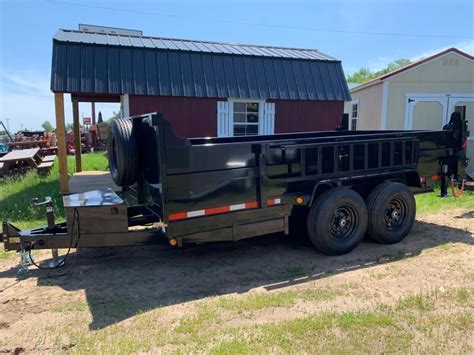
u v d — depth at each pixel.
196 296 4.01
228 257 5.20
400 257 5.08
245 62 10.38
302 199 4.94
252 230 4.67
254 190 4.64
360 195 5.62
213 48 10.78
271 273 4.62
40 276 4.58
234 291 4.12
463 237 5.91
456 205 8.02
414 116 12.16
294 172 4.87
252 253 5.34
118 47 9.34
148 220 5.04
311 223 5.07
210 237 4.42
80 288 4.24
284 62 10.84
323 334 3.18
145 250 5.50
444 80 12.07
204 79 9.84
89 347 3.06
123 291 4.15
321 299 3.87
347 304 3.75
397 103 12.11
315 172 5.02
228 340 3.11
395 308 3.62
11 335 3.27
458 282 4.23
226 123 10.19
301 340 3.10
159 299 3.94
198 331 3.27
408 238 5.90
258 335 3.17
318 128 11.16
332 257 5.14
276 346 3.02
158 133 4.04
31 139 23.56
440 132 6.16
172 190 4.15
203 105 9.92
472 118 12.16
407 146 5.75
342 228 5.23
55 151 20.48
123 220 4.50
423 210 7.62
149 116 4.45
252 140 6.82
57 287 4.27
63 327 3.39
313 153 4.99
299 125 10.95
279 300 3.83
